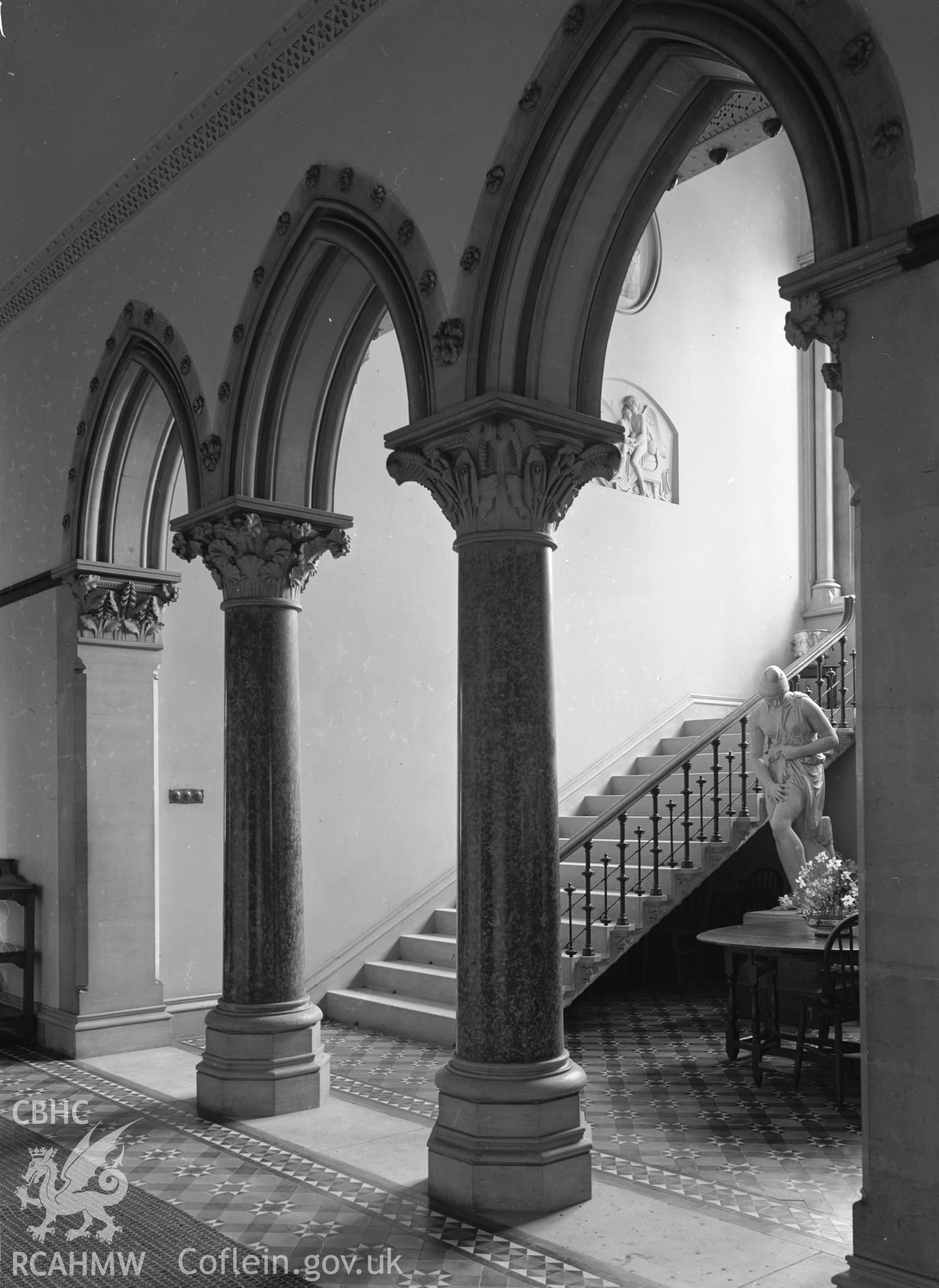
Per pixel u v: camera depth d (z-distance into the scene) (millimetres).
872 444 3980
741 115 6246
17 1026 9242
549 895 5480
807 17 4254
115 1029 8898
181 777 9734
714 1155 5988
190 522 7531
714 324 14617
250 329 7223
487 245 5547
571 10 5219
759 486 14836
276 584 7348
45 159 9188
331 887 10352
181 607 9852
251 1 6973
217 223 7617
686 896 9922
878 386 3969
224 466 7352
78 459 9234
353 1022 9922
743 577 14477
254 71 7191
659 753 13148
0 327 10602
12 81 8734
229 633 7363
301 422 7430
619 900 9711
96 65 8172
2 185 9742
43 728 9734
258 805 7199
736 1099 7141
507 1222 5043
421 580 11242
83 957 9000
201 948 9742
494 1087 5266
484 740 5492
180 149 7938
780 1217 5098
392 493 11086
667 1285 4387
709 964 11633
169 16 7492
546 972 5422
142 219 8477
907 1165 3762
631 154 5434
